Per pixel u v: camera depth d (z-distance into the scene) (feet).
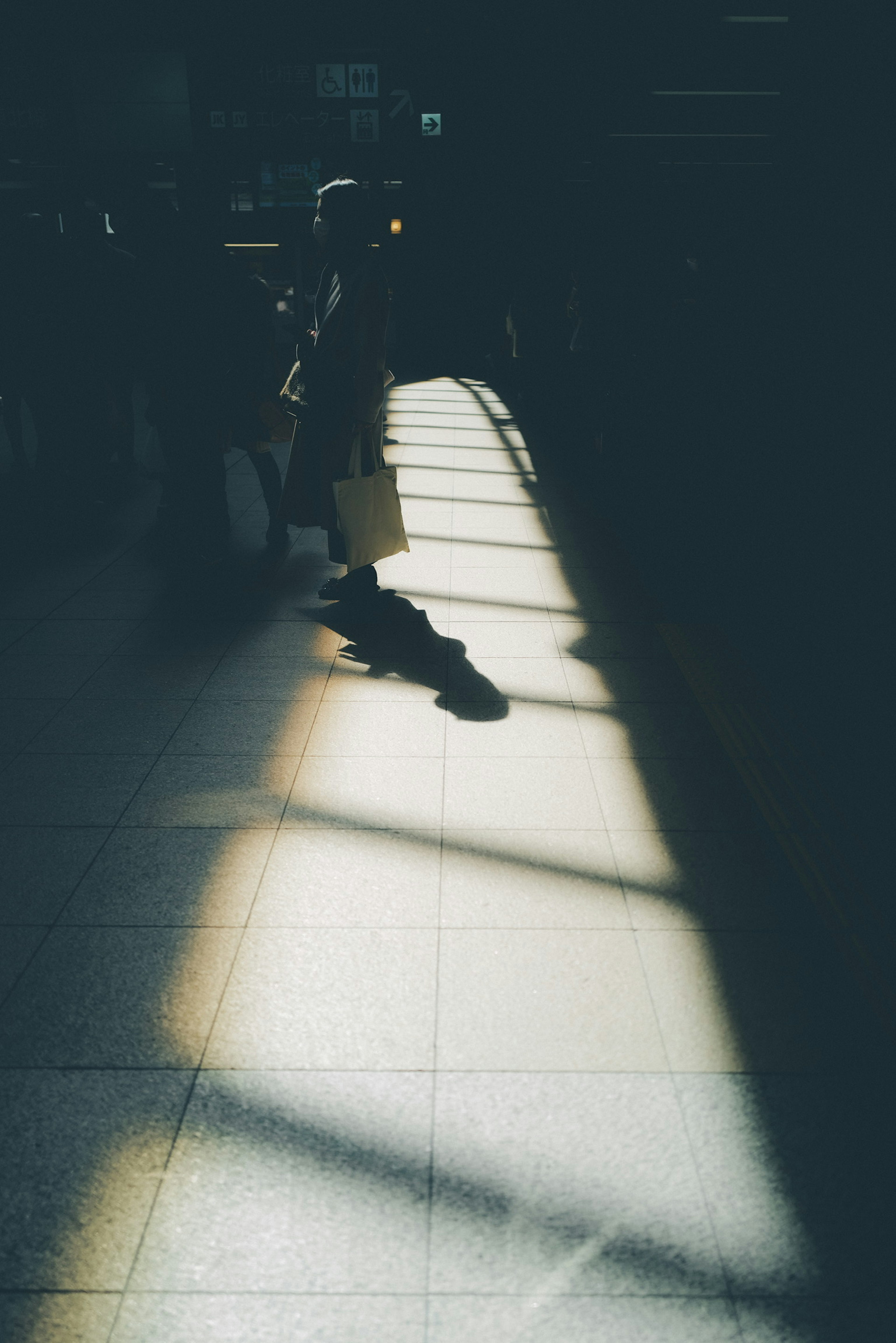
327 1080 6.72
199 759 10.93
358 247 13.48
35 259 19.81
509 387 39.52
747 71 36.65
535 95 39.06
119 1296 5.34
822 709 12.23
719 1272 5.49
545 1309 5.28
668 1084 6.71
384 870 8.97
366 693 12.55
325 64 37.06
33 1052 6.95
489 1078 6.73
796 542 18.13
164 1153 6.17
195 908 8.46
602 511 21.24
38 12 35.42
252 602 15.80
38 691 12.60
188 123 37.19
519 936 8.13
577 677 13.08
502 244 41.91
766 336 20.61
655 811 9.98
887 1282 5.46
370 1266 5.49
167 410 16.55
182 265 15.66
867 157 16.67
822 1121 6.44
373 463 14.23
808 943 8.11
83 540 19.10
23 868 9.00
